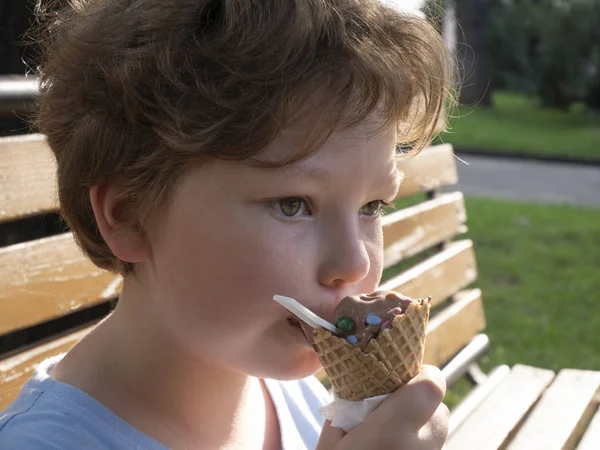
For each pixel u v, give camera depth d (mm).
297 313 1088
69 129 1214
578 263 6820
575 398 2566
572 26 19594
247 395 1423
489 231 7930
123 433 1206
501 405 2514
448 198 3357
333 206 1137
